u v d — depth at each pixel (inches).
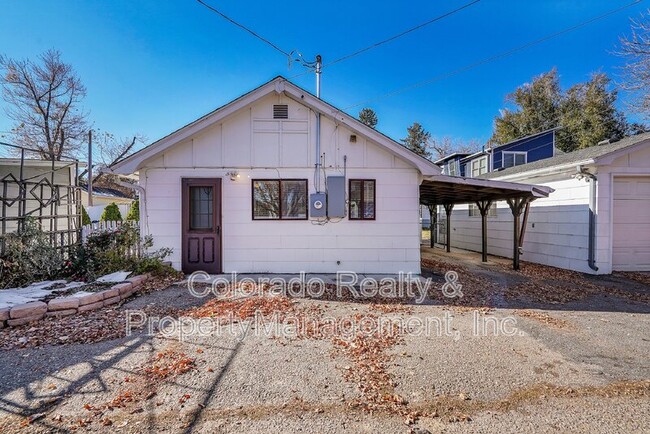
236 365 117.4
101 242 247.3
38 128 855.7
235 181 287.9
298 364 119.0
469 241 530.3
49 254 221.6
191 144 285.4
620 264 318.3
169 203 284.7
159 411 89.7
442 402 96.0
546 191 304.5
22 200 250.4
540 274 310.0
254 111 288.0
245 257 288.8
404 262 292.8
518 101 1087.6
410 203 293.0
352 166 291.1
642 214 319.0
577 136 920.3
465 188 333.4
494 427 84.7
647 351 133.7
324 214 282.7
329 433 81.7
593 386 105.8
